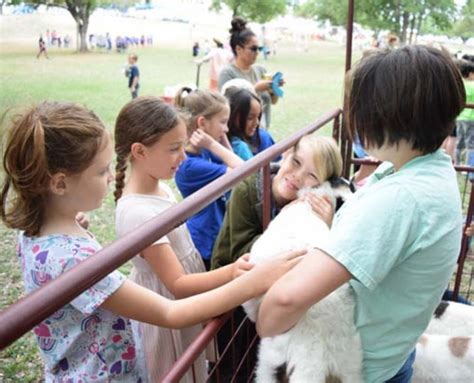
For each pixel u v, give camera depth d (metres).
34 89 15.13
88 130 1.16
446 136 1.07
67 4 32.56
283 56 32.94
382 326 1.15
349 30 3.17
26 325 0.77
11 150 1.15
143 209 1.71
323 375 1.13
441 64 1.02
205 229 2.48
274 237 1.43
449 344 1.88
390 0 23.48
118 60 26.78
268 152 1.71
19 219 1.19
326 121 2.62
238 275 1.41
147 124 1.73
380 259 1.00
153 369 1.73
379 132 1.07
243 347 1.73
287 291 1.02
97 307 1.14
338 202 1.85
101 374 1.26
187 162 2.53
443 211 1.03
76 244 1.18
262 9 38.06
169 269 1.57
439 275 1.07
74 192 1.19
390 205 1.02
